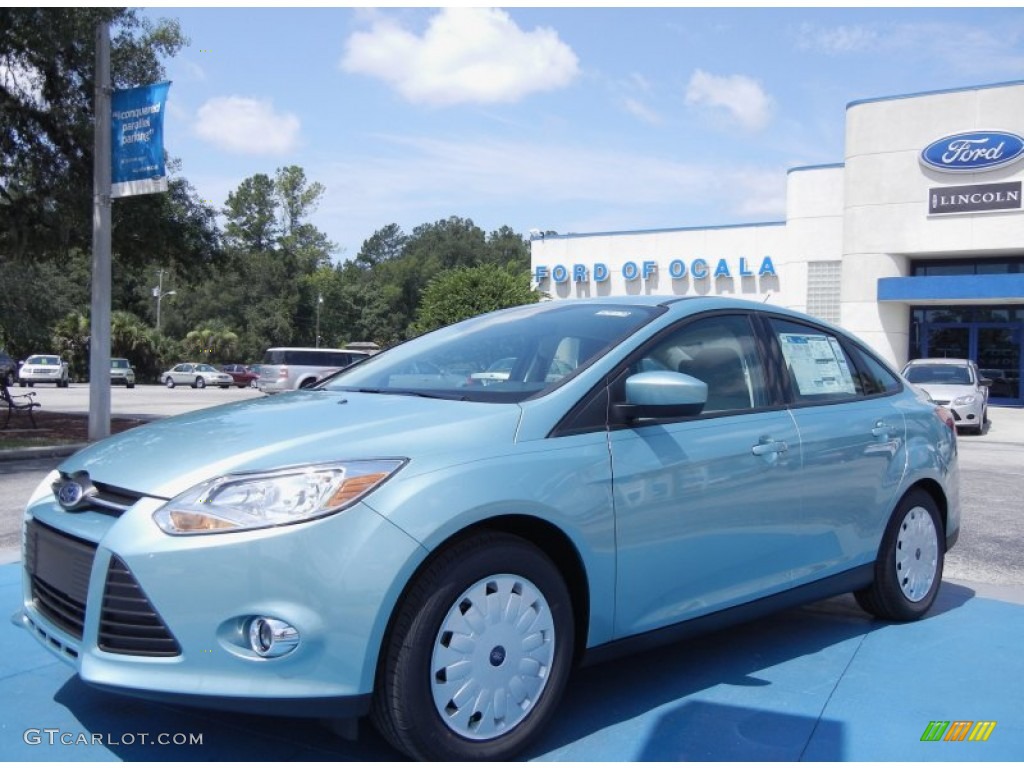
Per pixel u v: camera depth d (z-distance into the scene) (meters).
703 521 3.54
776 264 31.95
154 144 13.67
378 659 2.70
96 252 14.38
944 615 4.89
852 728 3.32
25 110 15.69
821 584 4.14
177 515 2.69
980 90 26.73
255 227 85.06
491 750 2.91
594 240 35.41
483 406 3.23
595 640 3.23
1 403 20.41
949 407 16.78
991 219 26.67
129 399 30.67
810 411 4.18
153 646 2.67
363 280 115.75
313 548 2.63
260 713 2.64
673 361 3.70
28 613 3.18
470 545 2.88
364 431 2.98
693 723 3.35
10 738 3.13
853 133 28.77
